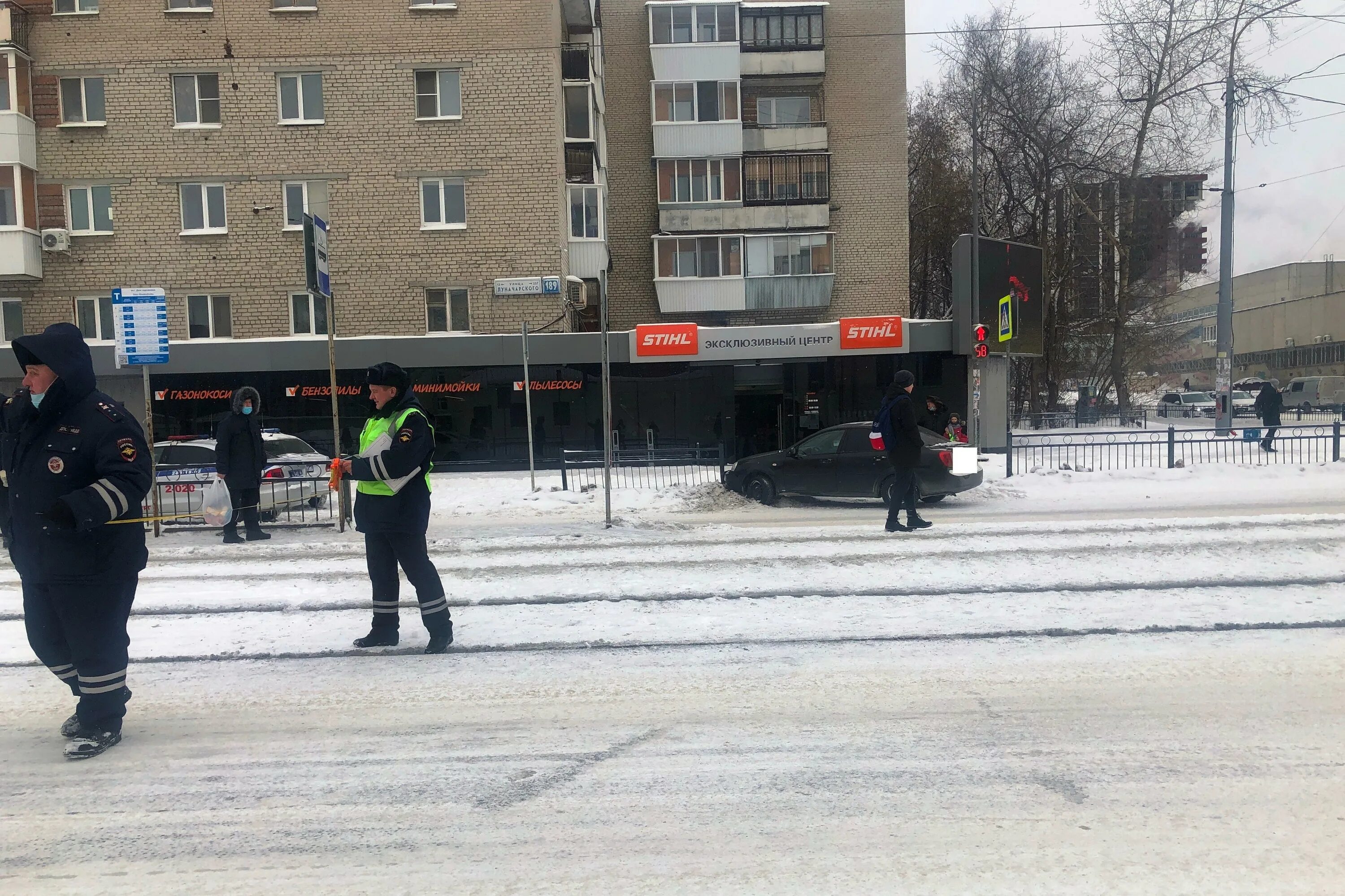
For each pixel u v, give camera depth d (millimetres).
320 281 10445
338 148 23422
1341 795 3330
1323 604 5883
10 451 3938
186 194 23531
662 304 28406
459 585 7078
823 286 28359
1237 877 2791
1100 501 13016
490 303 23625
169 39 23156
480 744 3992
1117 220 33438
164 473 11828
